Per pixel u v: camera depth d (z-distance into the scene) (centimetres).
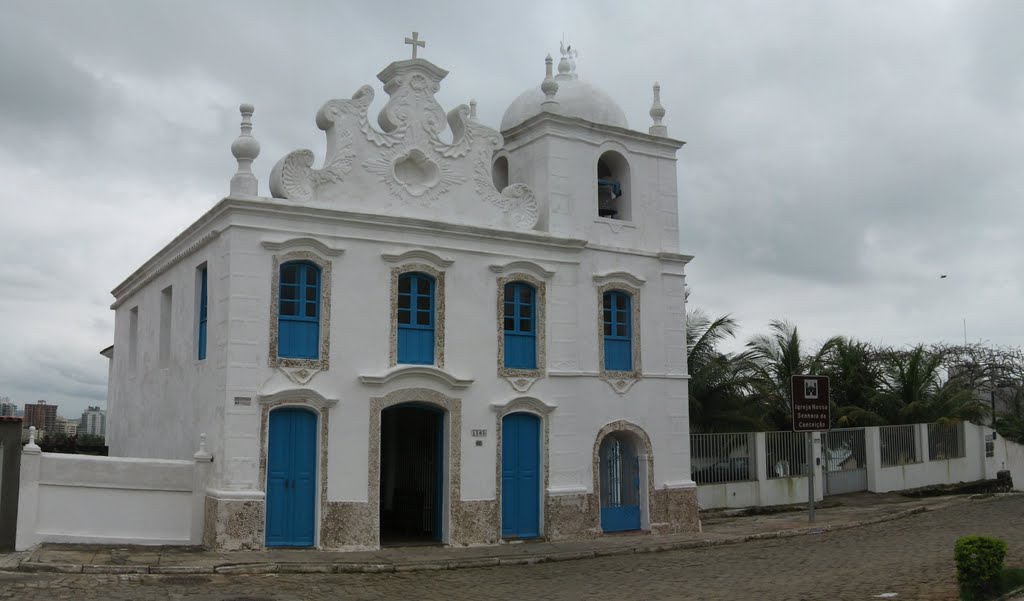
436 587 1488
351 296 1853
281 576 1531
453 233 1978
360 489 1822
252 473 1720
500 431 1997
